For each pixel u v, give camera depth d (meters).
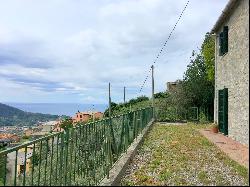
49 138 6.04
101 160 8.68
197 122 28.44
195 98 31.28
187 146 13.89
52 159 6.15
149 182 8.26
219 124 18.44
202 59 31.66
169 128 22.17
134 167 10.07
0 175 5.55
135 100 42.22
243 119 13.79
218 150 12.82
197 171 9.41
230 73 16.20
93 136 8.48
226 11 15.96
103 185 7.38
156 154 12.16
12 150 4.95
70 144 6.98
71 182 7.00
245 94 13.52
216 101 20.03
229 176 8.80
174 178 8.60
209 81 30.91
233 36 15.59
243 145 13.74
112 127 9.71
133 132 14.16
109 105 9.37
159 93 41.50
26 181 5.93
